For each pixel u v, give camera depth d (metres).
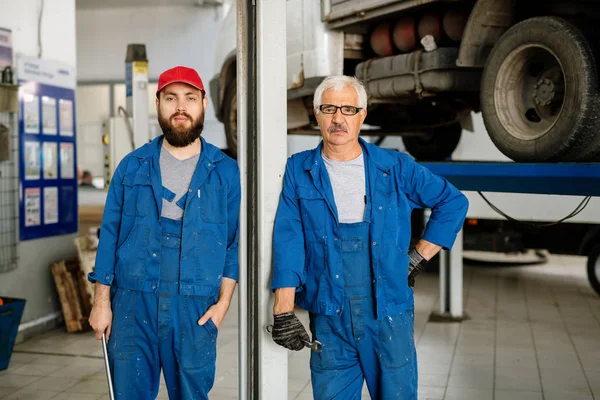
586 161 3.73
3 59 5.25
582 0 3.96
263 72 2.57
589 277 7.36
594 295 7.55
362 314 2.54
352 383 2.64
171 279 2.63
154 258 2.63
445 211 2.63
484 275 8.82
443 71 4.84
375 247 2.52
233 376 4.72
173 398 2.74
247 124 2.65
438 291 7.72
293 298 2.53
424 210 8.54
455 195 2.63
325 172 2.54
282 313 2.49
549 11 4.31
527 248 7.87
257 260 2.65
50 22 5.85
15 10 5.46
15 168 5.48
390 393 2.57
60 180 6.05
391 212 2.56
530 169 3.60
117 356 2.64
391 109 6.72
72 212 6.22
